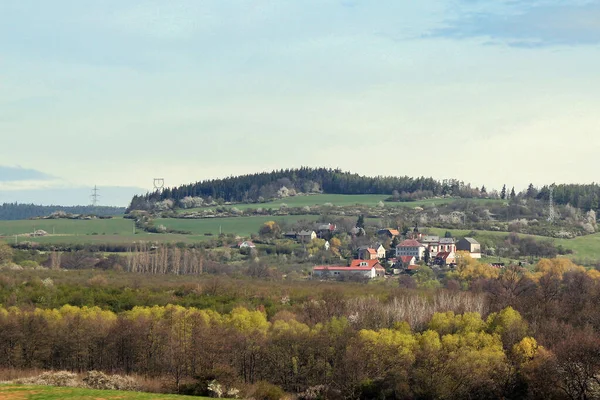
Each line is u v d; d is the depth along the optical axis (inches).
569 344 5123.0
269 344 5595.5
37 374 5511.8
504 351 5442.9
